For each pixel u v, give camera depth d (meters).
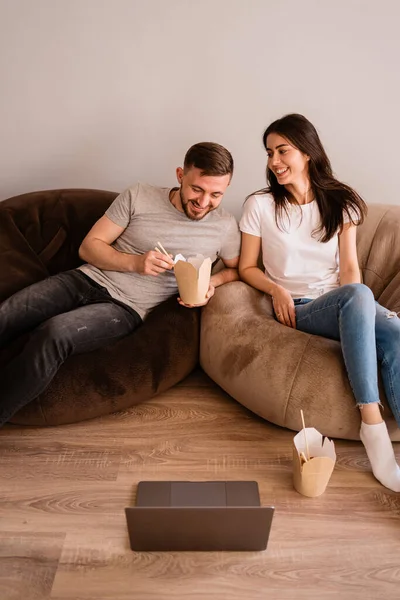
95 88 2.37
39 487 1.67
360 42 2.25
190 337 2.04
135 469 1.74
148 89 2.36
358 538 1.53
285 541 1.52
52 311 2.01
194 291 1.91
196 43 2.27
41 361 1.74
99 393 1.87
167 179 2.54
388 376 1.74
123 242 2.09
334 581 1.41
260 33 2.25
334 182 2.01
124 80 2.35
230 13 2.21
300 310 1.99
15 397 1.75
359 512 1.61
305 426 1.83
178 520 1.38
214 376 2.05
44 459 1.77
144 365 1.93
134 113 2.41
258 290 2.13
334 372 1.77
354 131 2.41
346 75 2.31
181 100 2.38
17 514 1.57
